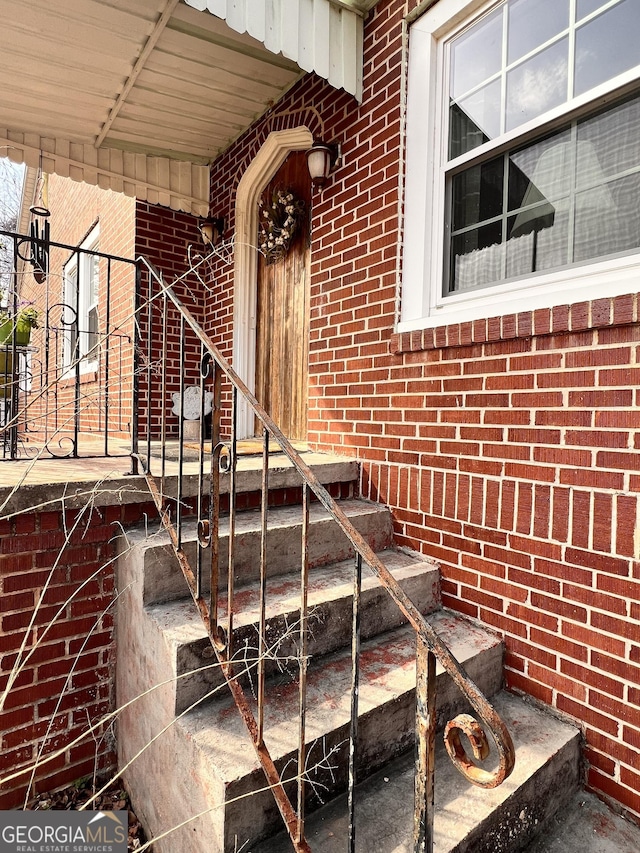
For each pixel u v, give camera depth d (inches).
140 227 188.1
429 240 111.7
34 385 174.1
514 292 95.6
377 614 90.4
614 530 74.7
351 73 123.5
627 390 74.0
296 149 167.5
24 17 114.6
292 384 171.2
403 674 77.2
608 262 81.7
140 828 81.8
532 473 86.3
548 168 91.6
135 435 97.1
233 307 185.6
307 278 164.7
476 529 95.3
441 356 103.5
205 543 69.5
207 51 131.3
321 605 82.1
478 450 95.5
